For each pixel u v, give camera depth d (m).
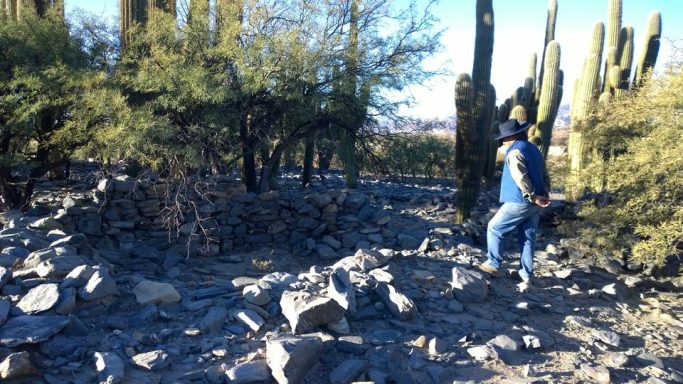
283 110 9.80
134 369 3.98
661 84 7.51
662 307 6.19
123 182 8.11
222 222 8.77
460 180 10.51
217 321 4.67
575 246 7.78
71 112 9.57
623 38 12.99
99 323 4.59
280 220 9.12
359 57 9.72
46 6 11.28
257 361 4.07
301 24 9.75
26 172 10.88
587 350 4.77
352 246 8.78
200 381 3.89
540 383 4.05
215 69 9.22
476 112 10.38
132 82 9.02
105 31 10.74
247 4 9.45
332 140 11.16
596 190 8.74
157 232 8.33
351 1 10.05
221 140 9.35
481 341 4.79
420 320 5.07
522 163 5.82
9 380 3.67
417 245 8.45
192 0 9.86
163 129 8.22
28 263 5.16
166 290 5.17
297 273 7.56
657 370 4.46
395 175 12.48
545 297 6.08
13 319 4.21
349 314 4.96
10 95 9.15
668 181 6.78
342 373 4.02
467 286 5.77
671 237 6.61
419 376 4.13
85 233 7.79
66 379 3.79
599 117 8.83
